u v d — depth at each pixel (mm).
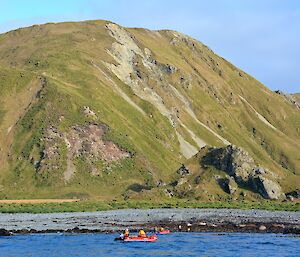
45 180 176000
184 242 67562
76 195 168375
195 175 148625
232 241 68312
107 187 178000
